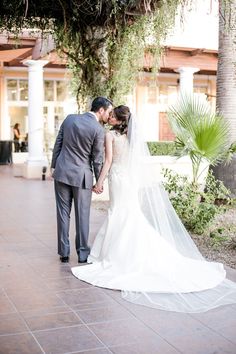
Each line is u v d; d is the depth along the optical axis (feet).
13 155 62.03
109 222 16.65
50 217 26.27
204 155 23.72
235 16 25.66
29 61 46.03
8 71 64.44
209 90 71.26
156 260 15.67
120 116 16.84
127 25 22.33
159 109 69.62
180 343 11.00
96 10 20.75
